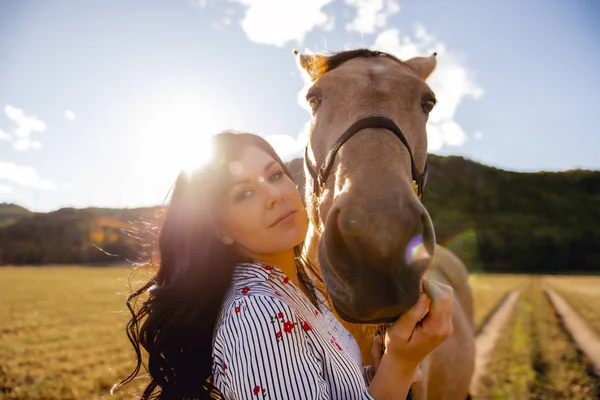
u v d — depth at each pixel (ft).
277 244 5.28
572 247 236.63
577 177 329.72
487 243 233.35
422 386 9.32
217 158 5.33
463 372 13.00
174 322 5.38
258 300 4.58
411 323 4.74
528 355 31.78
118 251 221.05
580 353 32.48
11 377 26.27
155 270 6.48
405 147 6.44
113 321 51.19
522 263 227.61
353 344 6.11
